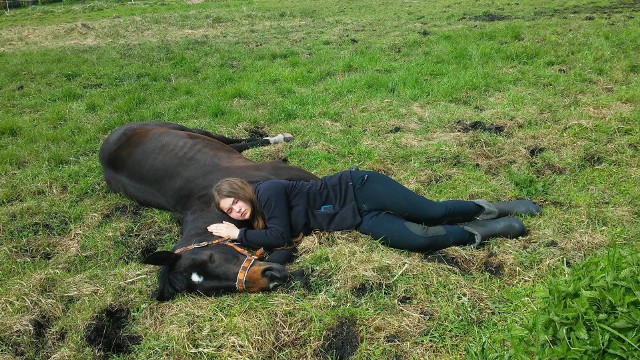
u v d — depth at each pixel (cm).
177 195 467
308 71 862
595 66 749
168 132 516
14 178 581
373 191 400
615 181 459
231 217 399
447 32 1010
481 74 737
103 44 1286
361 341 326
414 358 310
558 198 446
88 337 355
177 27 1457
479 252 386
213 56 1023
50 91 867
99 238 457
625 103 623
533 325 259
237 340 327
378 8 1588
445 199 454
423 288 354
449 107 651
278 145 593
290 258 398
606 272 247
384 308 344
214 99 747
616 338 231
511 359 270
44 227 491
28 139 672
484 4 1464
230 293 367
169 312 361
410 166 512
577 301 243
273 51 1007
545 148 525
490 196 454
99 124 693
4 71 1019
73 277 411
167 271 370
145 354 334
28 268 434
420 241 382
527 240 396
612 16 1119
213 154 484
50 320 373
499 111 619
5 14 2308
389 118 631
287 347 328
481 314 333
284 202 397
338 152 559
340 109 674
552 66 773
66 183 559
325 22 1365
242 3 1983
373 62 856
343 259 379
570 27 1015
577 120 571
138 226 474
